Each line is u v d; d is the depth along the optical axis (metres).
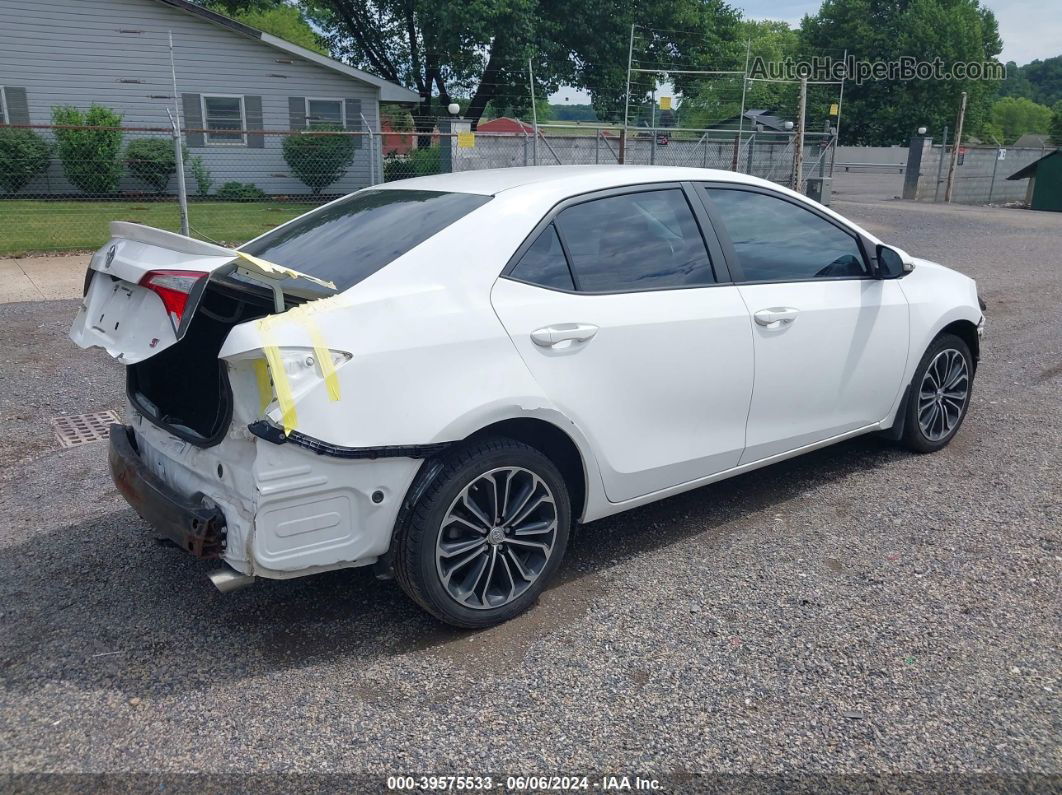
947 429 5.19
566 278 3.45
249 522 2.80
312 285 3.11
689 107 30.33
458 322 3.10
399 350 2.95
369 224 3.62
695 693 2.90
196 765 2.57
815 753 2.61
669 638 3.23
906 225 19.38
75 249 13.23
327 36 30.59
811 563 3.81
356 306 2.94
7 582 3.68
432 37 25.73
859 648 3.15
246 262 2.74
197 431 3.06
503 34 25.00
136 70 19.98
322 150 21.16
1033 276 12.26
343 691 2.93
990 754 2.60
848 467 4.97
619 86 29.25
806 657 3.10
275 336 2.75
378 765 2.57
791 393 4.17
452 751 2.63
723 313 3.82
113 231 3.27
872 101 53.84
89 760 2.59
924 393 5.02
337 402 2.81
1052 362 7.42
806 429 4.32
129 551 3.97
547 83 28.25
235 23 20.09
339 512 2.91
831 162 21.52
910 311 4.69
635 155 19.66
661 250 3.77
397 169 21.22
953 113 53.03
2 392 6.47
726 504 4.48
